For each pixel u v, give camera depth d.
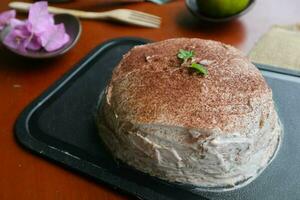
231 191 0.35
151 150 0.35
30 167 0.38
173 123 0.34
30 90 0.47
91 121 0.42
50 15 0.52
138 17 0.58
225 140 0.34
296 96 0.44
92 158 0.38
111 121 0.38
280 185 0.36
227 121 0.34
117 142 0.38
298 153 0.38
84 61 0.49
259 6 0.61
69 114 0.43
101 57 0.50
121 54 0.51
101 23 0.58
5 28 0.51
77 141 0.40
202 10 0.56
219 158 0.34
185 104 0.35
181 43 0.43
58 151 0.38
